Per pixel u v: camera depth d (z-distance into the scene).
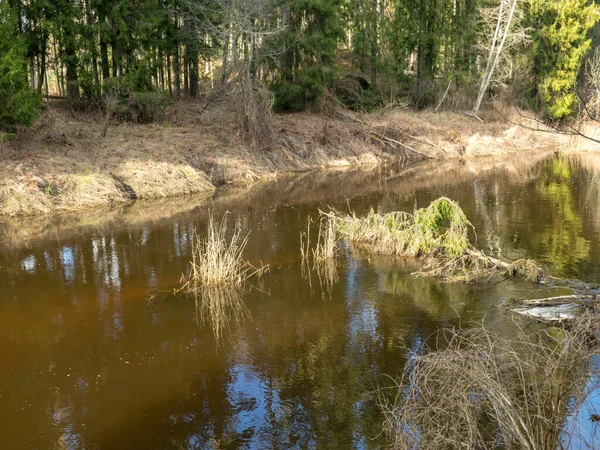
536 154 28.66
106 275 10.34
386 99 32.78
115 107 20.61
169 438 5.57
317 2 26.88
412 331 7.83
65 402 6.25
